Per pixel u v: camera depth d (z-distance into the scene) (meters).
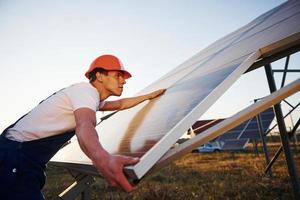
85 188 2.42
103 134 2.62
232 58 1.76
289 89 1.23
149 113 1.81
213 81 1.38
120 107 2.27
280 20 2.06
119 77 1.65
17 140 1.49
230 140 13.89
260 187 5.55
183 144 1.14
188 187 6.30
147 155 0.91
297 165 9.25
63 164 2.24
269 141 33.50
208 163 13.05
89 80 1.70
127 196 5.64
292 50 1.68
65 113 1.47
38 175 1.46
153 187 6.03
